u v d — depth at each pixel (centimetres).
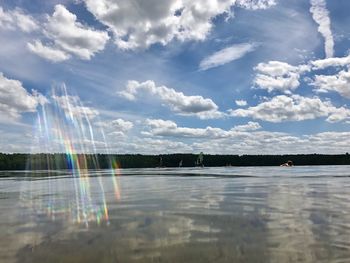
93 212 1797
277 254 996
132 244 1120
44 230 1357
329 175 5694
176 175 6544
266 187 3259
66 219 1603
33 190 3294
